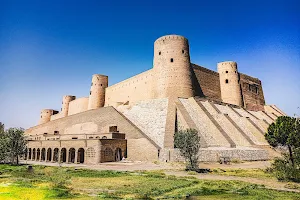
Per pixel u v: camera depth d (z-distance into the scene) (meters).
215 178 19.80
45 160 40.44
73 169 25.61
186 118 37.72
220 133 37.44
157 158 31.53
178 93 43.81
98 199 12.39
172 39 46.94
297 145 22.47
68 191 14.45
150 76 50.81
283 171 19.64
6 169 26.95
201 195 13.51
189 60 47.72
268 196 13.17
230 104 53.44
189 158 25.23
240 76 61.03
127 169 25.59
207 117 40.34
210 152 31.50
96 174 21.89
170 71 45.00
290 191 14.73
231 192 14.24
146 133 37.50
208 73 54.56
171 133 34.91
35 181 18.16
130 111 44.94
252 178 20.03
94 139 33.66
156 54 47.81
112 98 63.47
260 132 44.09
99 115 45.53
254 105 62.41
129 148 35.72
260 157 36.53
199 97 47.50
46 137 52.00
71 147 36.50
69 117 53.59
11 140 34.62
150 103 43.72
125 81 59.47
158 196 13.62
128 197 13.02
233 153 33.28
